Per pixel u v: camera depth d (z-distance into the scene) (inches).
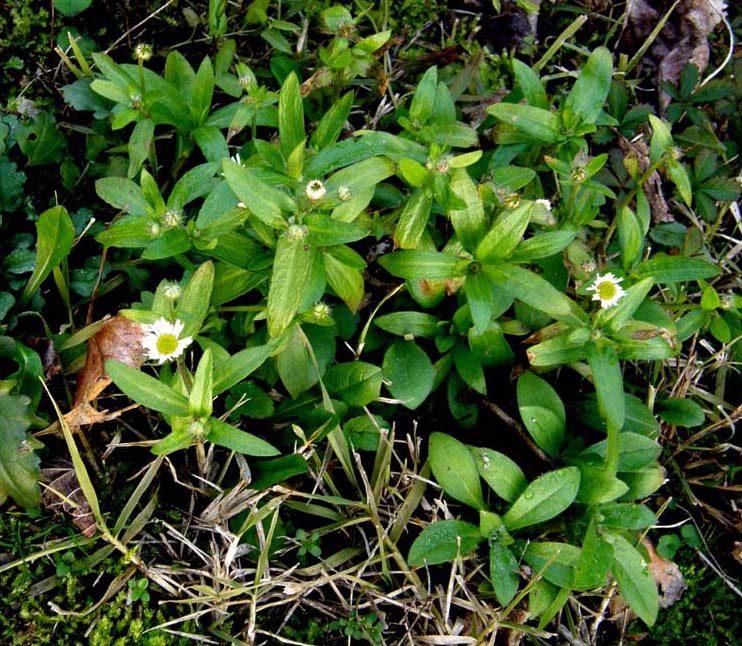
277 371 12.1
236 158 12.5
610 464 11.2
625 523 11.4
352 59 13.2
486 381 12.9
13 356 11.2
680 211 15.5
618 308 11.2
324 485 12.1
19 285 12.0
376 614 11.5
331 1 15.2
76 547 11.1
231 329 12.2
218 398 12.1
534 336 12.2
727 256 15.0
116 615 11.0
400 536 12.0
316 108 13.9
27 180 12.9
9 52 13.6
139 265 12.6
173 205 11.0
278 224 10.3
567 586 11.2
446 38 16.1
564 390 13.4
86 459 11.6
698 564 13.2
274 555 11.6
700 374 14.1
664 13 16.7
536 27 16.5
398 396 12.1
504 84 15.8
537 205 12.2
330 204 10.6
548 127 12.6
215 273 11.7
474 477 11.7
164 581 11.1
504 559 11.3
